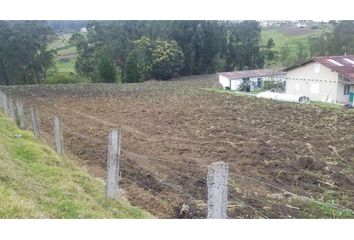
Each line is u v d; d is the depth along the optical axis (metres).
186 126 19.44
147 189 10.84
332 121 20.94
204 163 13.19
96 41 60.84
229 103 27.64
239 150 14.63
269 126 19.39
